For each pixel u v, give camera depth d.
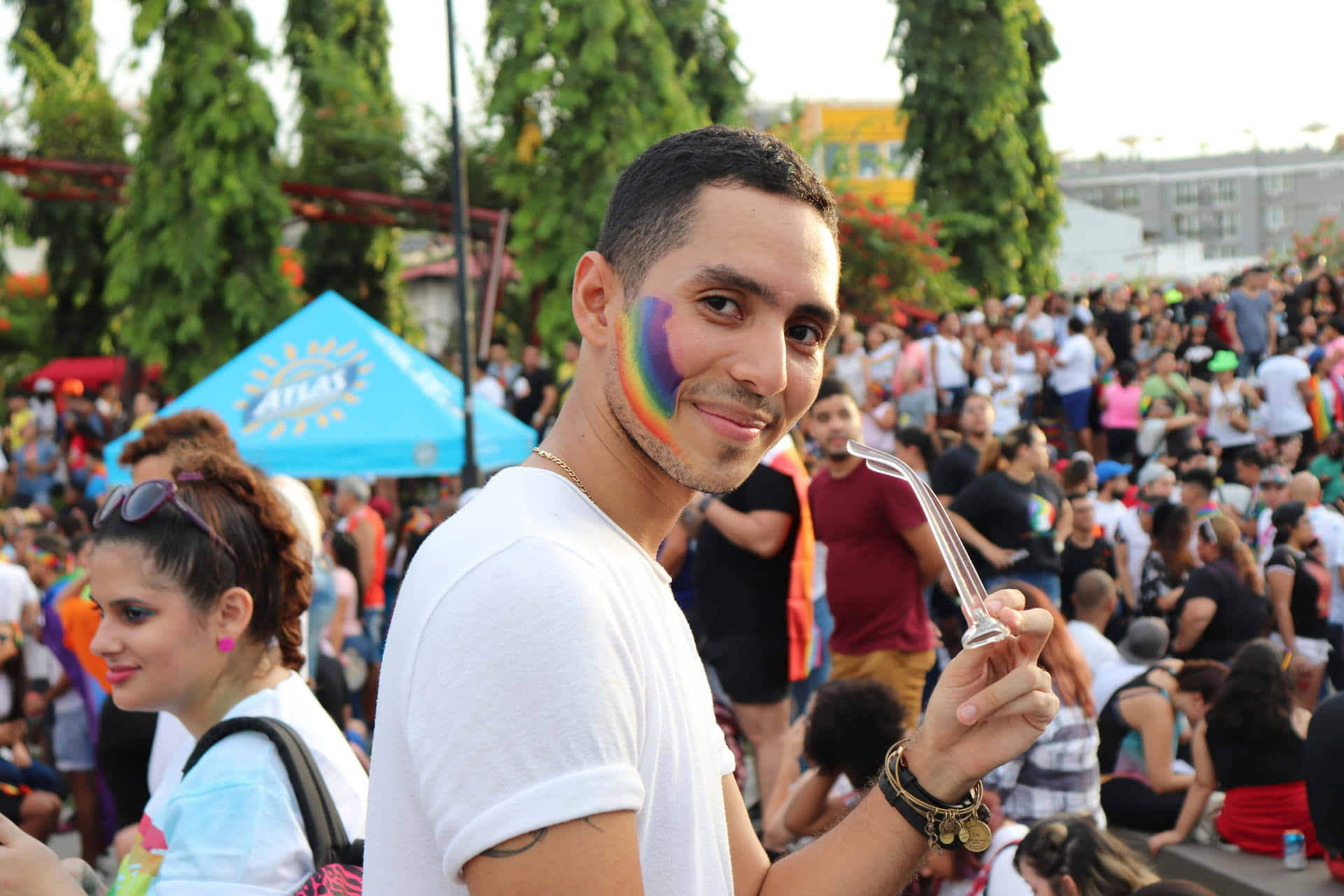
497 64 18.09
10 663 5.94
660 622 1.08
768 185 1.10
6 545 9.70
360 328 9.59
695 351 1.08
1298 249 29.92
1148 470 8.80
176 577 1.78
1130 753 5.46
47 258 21.84
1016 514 6.10
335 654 6.00
